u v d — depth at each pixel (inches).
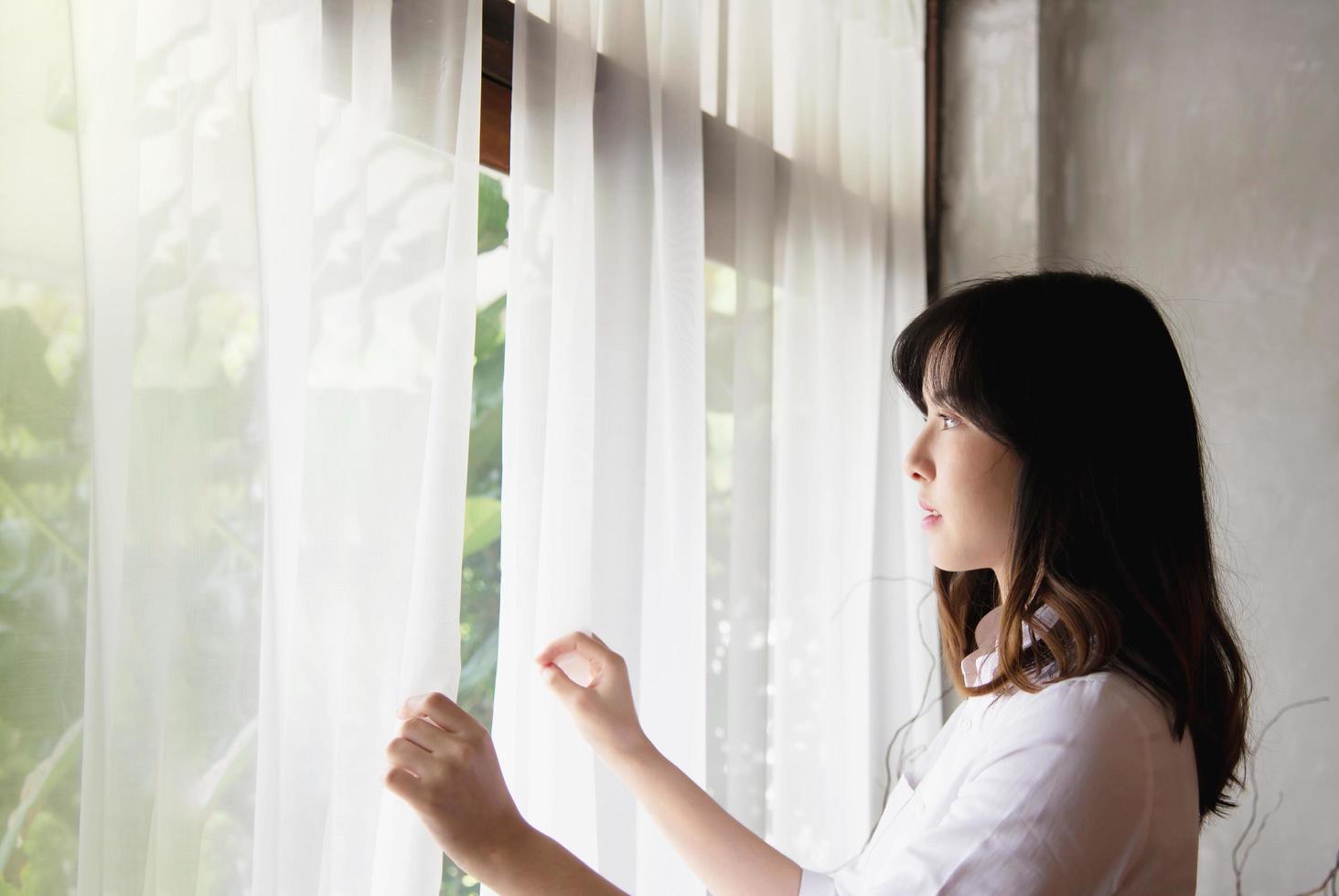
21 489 23.4
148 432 25.8
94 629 24.0
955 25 82.0
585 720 37.7
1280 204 74.0
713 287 51.6
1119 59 79.3
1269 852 71.3
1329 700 70.7
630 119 42.8
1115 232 78.6
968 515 34.6
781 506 56.8
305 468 30.5
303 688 29.6
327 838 30.2
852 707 61.2
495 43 41.4
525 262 38.4
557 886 29.0
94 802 24.0
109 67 25.5
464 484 33.1
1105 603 31.6
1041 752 29.3
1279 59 74.7
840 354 60.2
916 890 28.5
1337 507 71.2
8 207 23.4
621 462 41.9
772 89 54.9
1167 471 33.8
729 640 50.4
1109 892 28.3
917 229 73.1
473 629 45.7
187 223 26.6
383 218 32.6
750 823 50.2
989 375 33.3
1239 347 74.6
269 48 29.7
